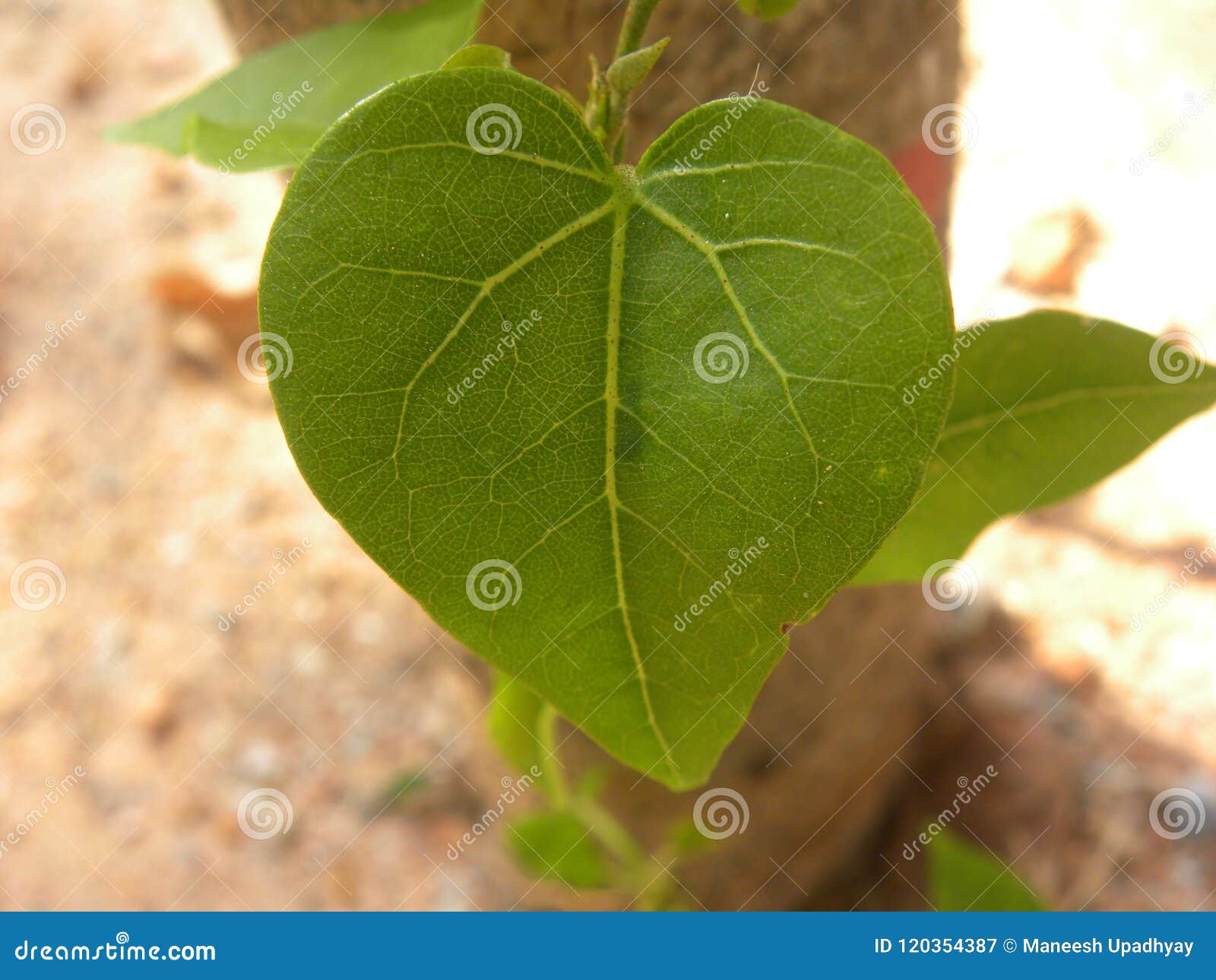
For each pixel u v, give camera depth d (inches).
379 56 9.3
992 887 14.2
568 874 18.0
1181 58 33.1
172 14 37.6
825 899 21.4
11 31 37.5
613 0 10.4
